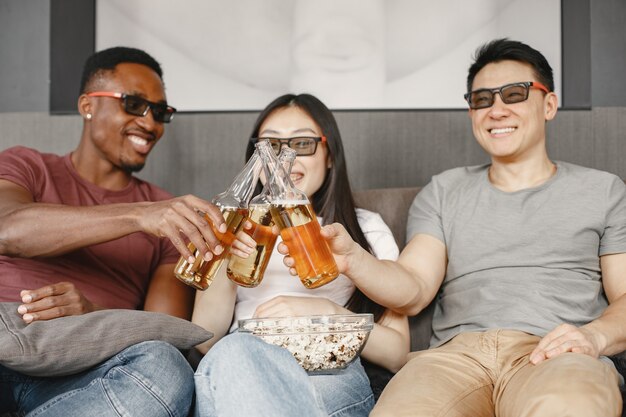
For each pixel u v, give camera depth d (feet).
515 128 6.15
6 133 8.70
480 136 6.34
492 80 6.33
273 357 4.11
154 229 4.91
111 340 4.50
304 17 8.97
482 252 6.05
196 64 9.07
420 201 6.58
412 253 6.18
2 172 6.23
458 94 8.78
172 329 4.82
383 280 5.46
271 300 5.22
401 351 5.79
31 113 8.70
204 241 4.55
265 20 9.01
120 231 5.24
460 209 6.30
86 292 6.13
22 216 5.58
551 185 6.11
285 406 3.95
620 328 5.11
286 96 6.47
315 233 4.44
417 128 8.52
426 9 8.82
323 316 4.55
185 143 8.66
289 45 8.99
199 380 4.25
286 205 4.40
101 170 6.79
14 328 4.52
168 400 4.39
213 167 8.61
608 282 5.87
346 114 8.58
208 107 9.05
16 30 9.42
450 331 5.99
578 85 8.55
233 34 9.05
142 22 9.10
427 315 6.45
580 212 5.94
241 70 9.04
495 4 8.72
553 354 4.78
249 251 4.59
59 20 9.04
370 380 5.72
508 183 6.31
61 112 8.86
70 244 5.49
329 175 6.39
